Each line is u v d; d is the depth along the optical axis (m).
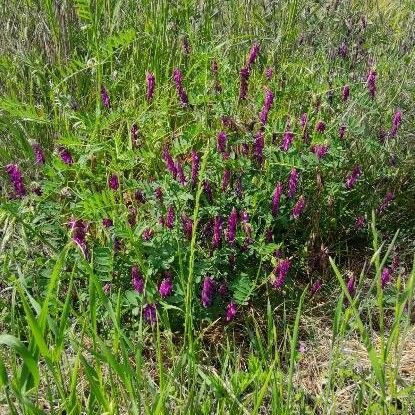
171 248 0.68
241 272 0.72
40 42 1.07
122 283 0.69
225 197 0.76
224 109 0.81
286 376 0.65
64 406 0.53
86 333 0.66
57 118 0.90
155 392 0.54
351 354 0.67
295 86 0.94
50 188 0.72
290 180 0.74
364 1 1.29
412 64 1.10
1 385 0.43
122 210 0.72
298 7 1.17
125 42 0.86
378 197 0.89
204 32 1.09
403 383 0.53
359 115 0.93
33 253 0.69
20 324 0.67
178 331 0.69
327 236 0.85
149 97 0.82
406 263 0.86
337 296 0.79
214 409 0.56
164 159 0.74
